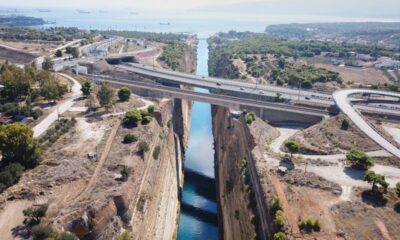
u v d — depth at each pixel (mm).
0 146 89812
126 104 145375
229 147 148750
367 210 87938
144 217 93812
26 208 78812
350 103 159125
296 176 102500
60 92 144500
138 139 113750
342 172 106250
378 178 94875
